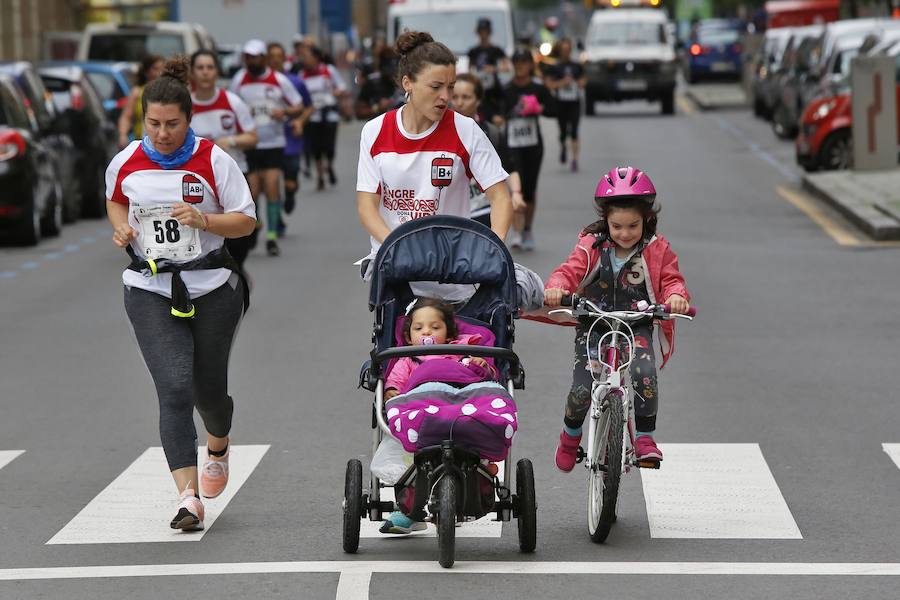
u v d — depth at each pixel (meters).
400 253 16.56
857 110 59.16
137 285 17.72
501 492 16.64
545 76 66.38
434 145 17.17
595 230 17.02
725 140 83.19
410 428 15.38
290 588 15.37
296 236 47.31
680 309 16.47
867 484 19.31
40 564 16.38
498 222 17.27
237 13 90.75
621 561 16.22
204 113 33.72
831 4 132.88
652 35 109.50
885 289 35.41
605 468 16.80
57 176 50.78
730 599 14.86
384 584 15.45
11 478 20.34
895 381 25.55
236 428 22.88
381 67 61.22
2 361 28.64
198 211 17.42
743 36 144.25
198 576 15.83
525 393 24.92
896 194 51.91
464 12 76.44
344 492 17.67
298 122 48.06
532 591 15.17
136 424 23.45
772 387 25.16
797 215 50.78
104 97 64.50
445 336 16.53
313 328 31.25
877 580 15.41
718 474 19.81
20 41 104.19
